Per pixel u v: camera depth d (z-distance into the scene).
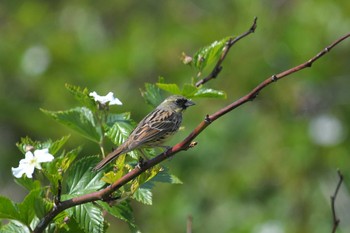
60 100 16.92
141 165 5.55
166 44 16.75
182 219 15.13
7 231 5.96
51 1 19.73
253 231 14.83
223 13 17.06
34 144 6.39
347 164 15.42
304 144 15.50
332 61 16.06
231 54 15.98
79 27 18.34
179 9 17.61
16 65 17.45
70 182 6.11
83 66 17.09
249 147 15.62
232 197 15.28
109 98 6.57
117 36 18.50
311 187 15.29
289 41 16.05
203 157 15.33
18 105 16.92
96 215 5.91
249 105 15.89
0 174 16.83
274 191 15.42
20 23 18.55
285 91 15.95
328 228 14.76
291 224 14.95
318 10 16.11
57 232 5.98
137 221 15.38
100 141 6.68
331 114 15.80
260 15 16.33
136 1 18.62
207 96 6.99
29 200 5.55
